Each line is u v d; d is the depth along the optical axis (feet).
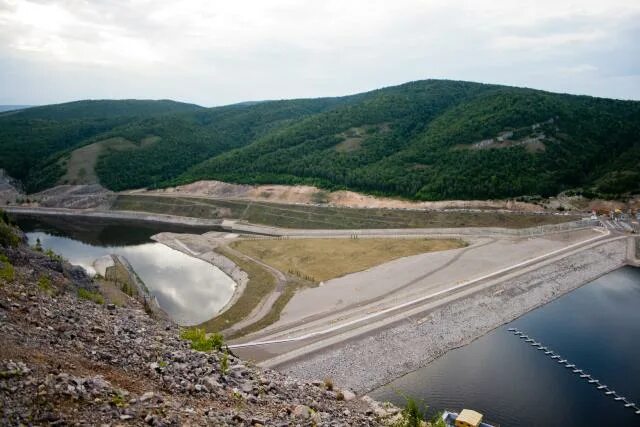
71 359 60.80
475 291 274.16
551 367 202.18
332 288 295.07
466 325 238.89
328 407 80.89
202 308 287.28
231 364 80.79
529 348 220.23
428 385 187.52
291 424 64.59
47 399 48.42
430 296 266.57
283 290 298.35
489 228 425.69
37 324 69.31
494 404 174.29
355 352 205.67
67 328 71.46
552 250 360.89
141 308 158.40
